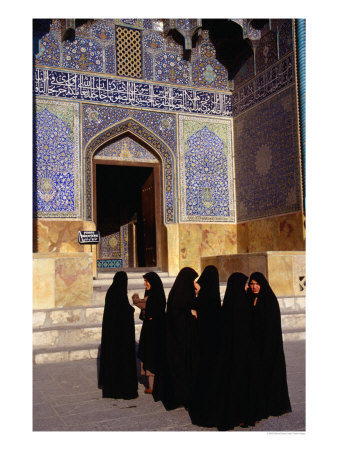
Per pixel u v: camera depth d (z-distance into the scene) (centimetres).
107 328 359
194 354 325
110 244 1095
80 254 549
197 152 864
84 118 776
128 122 808
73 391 369
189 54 863
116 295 365
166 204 838
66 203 752
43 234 730
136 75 822
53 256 532
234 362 286
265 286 329
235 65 892
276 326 318
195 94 870
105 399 348
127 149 830
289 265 624
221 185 880
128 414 314
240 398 283
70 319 519
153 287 368
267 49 797
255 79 831
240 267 686
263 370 311
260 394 288
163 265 838
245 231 856
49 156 745
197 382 300
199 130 869
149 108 827
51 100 752
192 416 299
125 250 1086
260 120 813
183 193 847
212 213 867
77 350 477
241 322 292
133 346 357
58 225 742
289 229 734
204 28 885
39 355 462
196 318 333
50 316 510
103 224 1095
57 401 343
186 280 339
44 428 286
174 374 321
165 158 841
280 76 761
